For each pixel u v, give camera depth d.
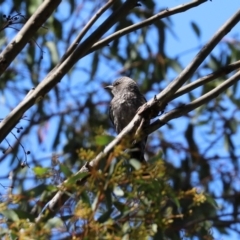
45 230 7.50
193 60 9.98
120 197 8.15
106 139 8.11
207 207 15.22
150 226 7.92
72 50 10.14
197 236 11.80
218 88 10.18
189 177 20.36
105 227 7.66
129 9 10.03
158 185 8.03
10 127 9.43
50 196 8.30
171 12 10.64
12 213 8.10
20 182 17.88
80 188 7.82
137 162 8.19
